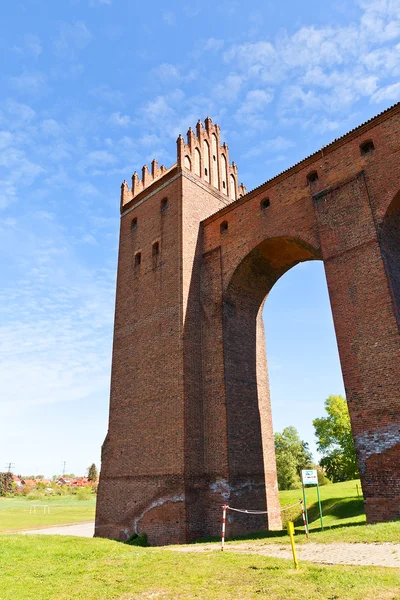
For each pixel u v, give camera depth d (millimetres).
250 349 23094
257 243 21547
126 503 21188
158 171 32281
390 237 16875
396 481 13562
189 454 19625
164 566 10586
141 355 23625
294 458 67125
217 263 23422
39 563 12172
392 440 13984
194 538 18422
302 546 12016
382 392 14648
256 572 9148
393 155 16922
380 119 17766
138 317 24844
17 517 46875
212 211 26781
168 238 24844
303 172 20312
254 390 22484
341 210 17922
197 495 19234
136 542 19344
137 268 26375
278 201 21141
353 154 18391
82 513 52875
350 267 16875
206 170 27953
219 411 20500
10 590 9391
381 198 16797
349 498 28734
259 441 21703
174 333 22125
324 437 46844
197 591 8312
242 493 19609
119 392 24172
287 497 33656
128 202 29500
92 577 10250
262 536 17578
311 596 7168
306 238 19281
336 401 45969
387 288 15555
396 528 11609
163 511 19297
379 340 15227
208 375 21578
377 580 7473
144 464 21031
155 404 21688
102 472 23328
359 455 14664
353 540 11328
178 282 23000
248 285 23312
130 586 9117
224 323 22016
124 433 22859
